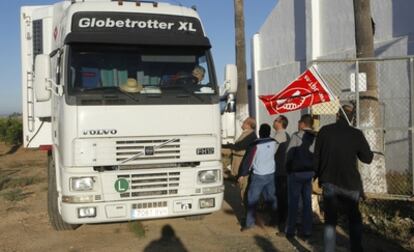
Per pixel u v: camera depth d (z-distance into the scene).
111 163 6.76
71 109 6.67
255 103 20.09
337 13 14.36
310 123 7.46
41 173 15.94
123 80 7.01
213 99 7.24
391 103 11.56
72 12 7.27
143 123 6.88
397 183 9.79
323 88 7.90
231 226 8.43
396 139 11.31
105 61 7.03
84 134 6.67
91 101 6.73
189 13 7.74
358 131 6.21
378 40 12.45
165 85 7.16
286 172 7.67
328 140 6.19
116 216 6.82
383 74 11.84
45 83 7.27
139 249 7.22
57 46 8.11
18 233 8.20
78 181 6.69
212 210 7.26
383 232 7.57
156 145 6.93
